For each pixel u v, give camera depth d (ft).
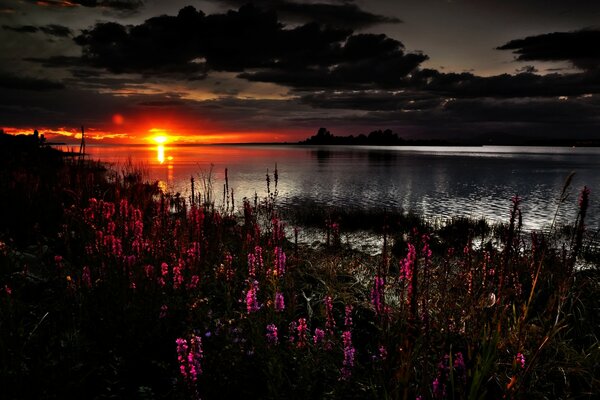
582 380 13.71
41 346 13.52
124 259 16.89
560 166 278.87
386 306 14.39
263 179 161.79
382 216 70.38
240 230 31.17
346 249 40.63
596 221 74.02
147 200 35.19
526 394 11.85
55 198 34.22
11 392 11.15
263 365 13.87
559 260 21.45
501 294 12.49
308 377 12.84
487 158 441.68
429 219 76.69
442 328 14.43
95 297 16.15
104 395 12.00
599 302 18.70
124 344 14.37
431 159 409.69
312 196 112.57
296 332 16.51
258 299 19.56
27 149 103.60
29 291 17.51
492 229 61.87
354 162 337.31
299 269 25.59
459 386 11.11
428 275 17.63
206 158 401.90
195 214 22.61
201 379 12.31
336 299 21.22
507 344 13.62
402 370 8.77
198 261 19.12
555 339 14.99
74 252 23.52
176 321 16.16
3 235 24.67
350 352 12.57
